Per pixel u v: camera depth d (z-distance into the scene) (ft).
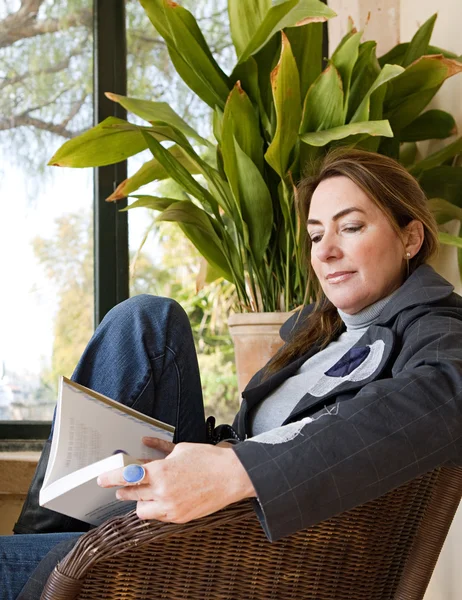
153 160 7.02
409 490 3.17
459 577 5.96
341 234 4.11
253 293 6.65
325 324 4.56
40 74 8.28
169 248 8.30
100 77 8.39
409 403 2.87
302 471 2.70
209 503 2.69
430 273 3.88
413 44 6.91
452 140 7.20
